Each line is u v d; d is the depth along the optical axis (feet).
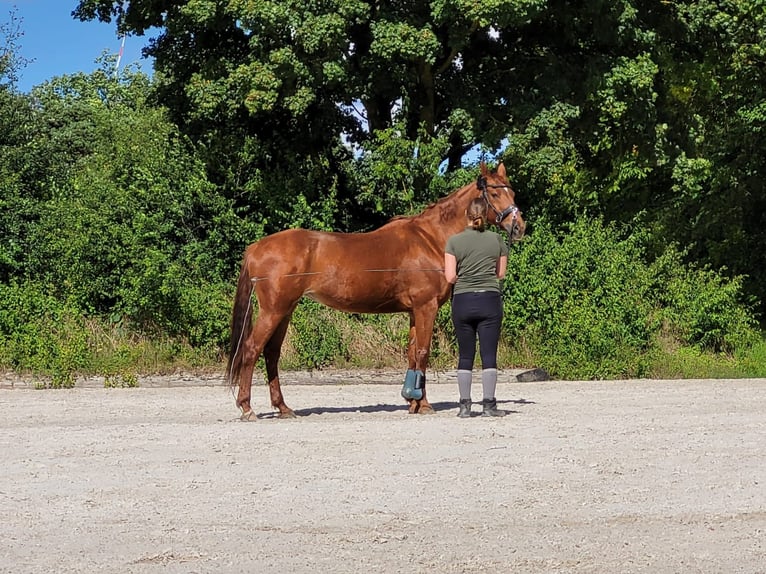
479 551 21.20
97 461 30.22
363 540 21.93
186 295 70.18
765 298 91.15
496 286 39.04
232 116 77.97
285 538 22.09
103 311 73.41
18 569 20.06
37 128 86.99
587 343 68.23
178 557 20.83
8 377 63.00
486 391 39.58
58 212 73.87
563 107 78.48
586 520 23.49
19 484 27.22
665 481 27.14
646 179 94.94
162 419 41.86
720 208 92.27
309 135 84.89
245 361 40.27
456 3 70.13
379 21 74.08
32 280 72.64
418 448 31.71
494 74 85.56
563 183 87.71
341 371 68.39
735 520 23.58
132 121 84.28
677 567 20.33
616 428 35.99
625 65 79.82
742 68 89.30
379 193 82.74
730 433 34.91
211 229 78.02
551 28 84.53
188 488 26.55
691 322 76.43
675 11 86.89
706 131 95.91
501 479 27.35
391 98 83.87
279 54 71.31
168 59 85.46
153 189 75.66
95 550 21.33
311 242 40.70
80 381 62.90
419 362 41.60
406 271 41.04
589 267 74.02
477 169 80.38
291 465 29.25
